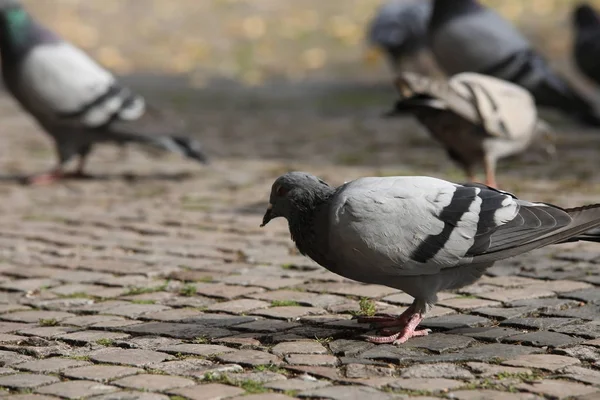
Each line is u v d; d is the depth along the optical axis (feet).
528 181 46.16
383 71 85.25
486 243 23.66
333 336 25.45
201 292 30.40
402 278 24.36
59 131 50.65
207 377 22.27
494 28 51.75
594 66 66.49
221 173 51.62
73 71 49.62
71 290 31.35
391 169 50.26
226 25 105.81
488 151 39.78
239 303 28.96
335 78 82.84
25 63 49.19
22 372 23.17
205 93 77.87
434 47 53.01
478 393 20.88
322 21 106.11
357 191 23.95
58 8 115.96
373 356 23.62
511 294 28.84
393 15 71.51
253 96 76.38
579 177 46.78
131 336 26.00
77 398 21.21
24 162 56.18
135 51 95.40
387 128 62.90
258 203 44.42
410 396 20.84
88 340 25.63
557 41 89.86
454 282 24.70
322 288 30.35
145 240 38.24
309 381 22.00
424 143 57.57
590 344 24.04
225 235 38.65
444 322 26.30
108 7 116.88
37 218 42.75
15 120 69.87
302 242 24.79
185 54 92.79
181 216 42.27
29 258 35.94
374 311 27.04
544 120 64.69
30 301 30.22
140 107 51.11
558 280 30.42
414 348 24.20
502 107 39.55
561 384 21.33
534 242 23.76
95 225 41.19
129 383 22.04
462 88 39.32
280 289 30.48
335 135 61.16
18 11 49.16
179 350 24.56
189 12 113.09
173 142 51.13
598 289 29.25
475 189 24.23
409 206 23.71
